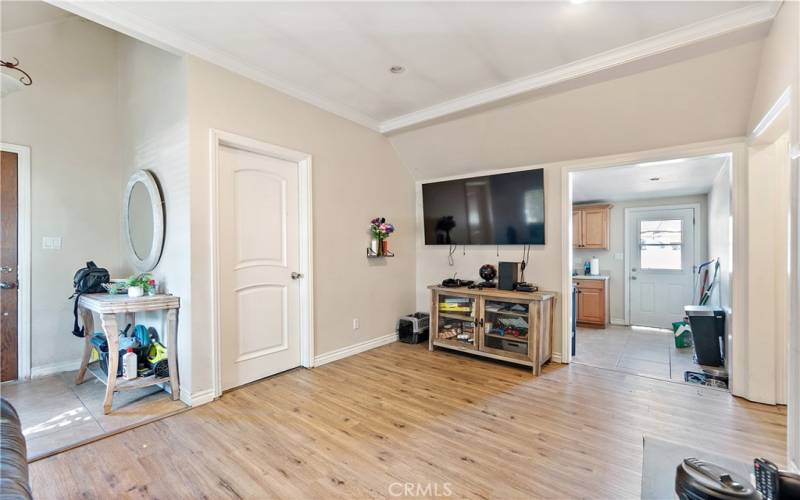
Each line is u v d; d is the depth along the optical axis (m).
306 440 2.20
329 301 3.68
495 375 3.31
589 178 4.61
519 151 3.81
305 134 3.42
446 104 3.56
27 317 3.20
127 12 2.21
